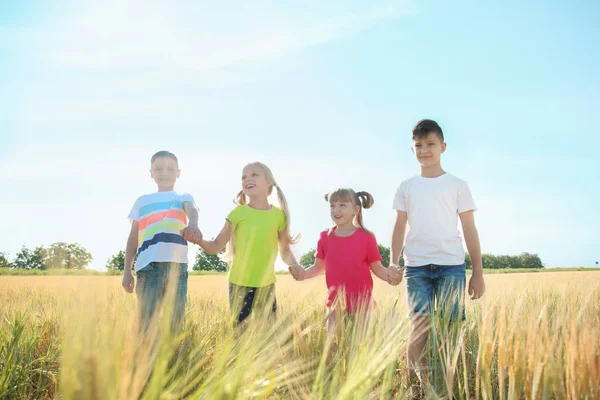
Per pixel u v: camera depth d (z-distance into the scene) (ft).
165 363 3.58
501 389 6.11
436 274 11.75
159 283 11.75
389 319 6.89
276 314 7.25
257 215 13.38
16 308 12.30
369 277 13.89
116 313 3.43
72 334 2.67
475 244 12.21
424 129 12.55
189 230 11.67
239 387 4.11
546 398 5.37
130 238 13.16
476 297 11.98
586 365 5.33
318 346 8.09
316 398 4.96
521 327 6.35
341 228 14.44
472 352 8.72
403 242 12.88
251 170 13.93
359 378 4.75
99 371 2.68
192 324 6.44
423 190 12.35
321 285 11.11
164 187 13.56
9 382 7.70
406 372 8.45
